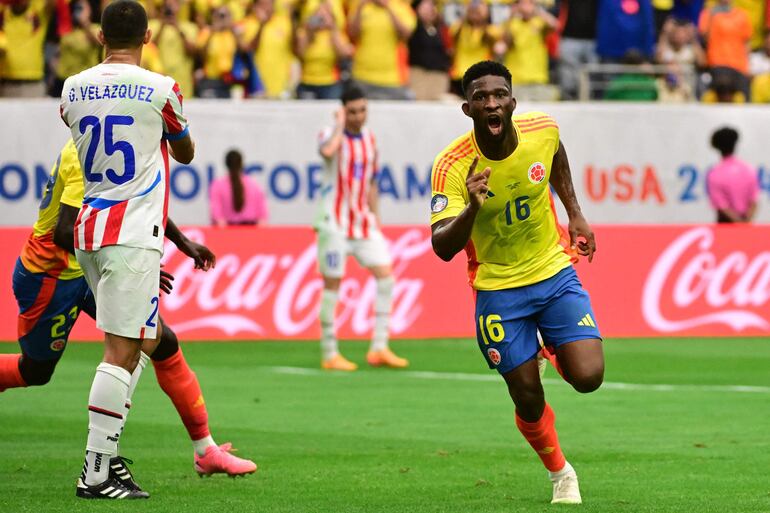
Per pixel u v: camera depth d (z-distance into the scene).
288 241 46.59
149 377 36.59
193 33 52.97
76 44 51.94
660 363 40.62
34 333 21.34
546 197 19.08
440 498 19.31
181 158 19.11
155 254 18.31
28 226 49.91
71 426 27.34
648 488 20.33
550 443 18.81
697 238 48.56
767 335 48.66
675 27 57.59
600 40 56.94
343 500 19.05
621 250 48.09
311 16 52.84
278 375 37.41
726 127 53.69
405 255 46.88
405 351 43.62
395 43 53.66
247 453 24.14
